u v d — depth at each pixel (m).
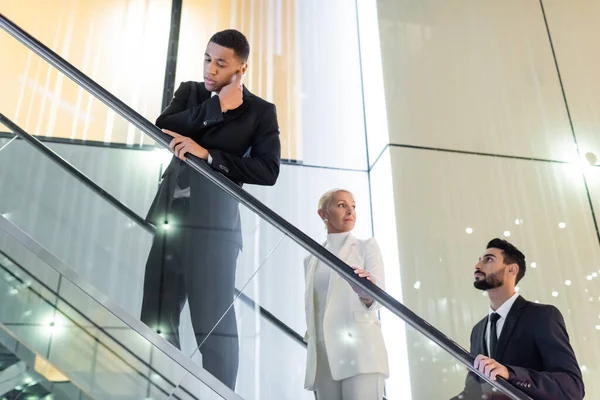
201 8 4.08
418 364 1.57
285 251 1.65
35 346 1.45
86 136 2.02
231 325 1.55
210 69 2.08
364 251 1.93
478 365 1.68
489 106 4.02
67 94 3.05
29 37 1.92
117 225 1.72
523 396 1.60
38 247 1.62
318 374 1.53
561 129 4.05
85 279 1.61
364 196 3.85
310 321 1.58
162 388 1.46
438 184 3.67
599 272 3.62
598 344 3.41
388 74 3.96
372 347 1.56
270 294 1.60
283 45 4.18
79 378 1.44
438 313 3.28
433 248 3.46
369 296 1.60
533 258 3.58
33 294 1.51
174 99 2.12
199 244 1.66
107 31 3.83
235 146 2.00
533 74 4.22
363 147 4.00
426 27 4.21
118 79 3.70
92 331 1.50
